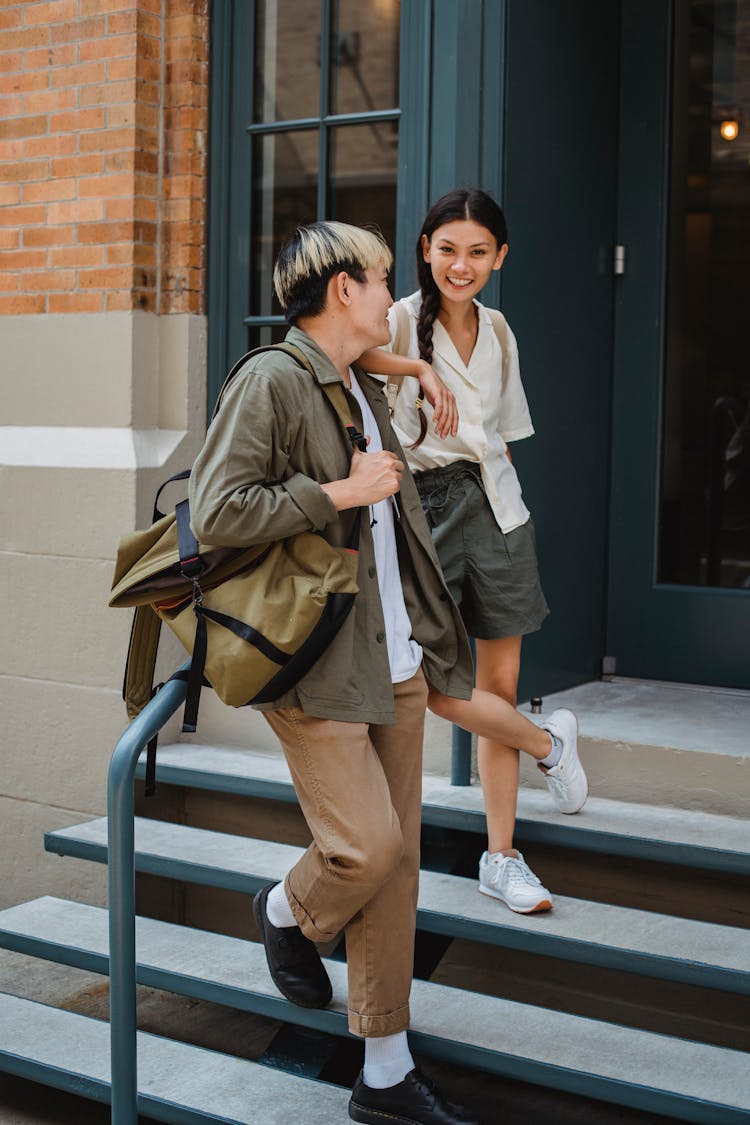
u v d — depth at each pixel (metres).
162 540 2.56
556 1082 2.79
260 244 4.44
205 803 4.16
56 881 4.48
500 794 3.29
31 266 4.48
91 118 4.34
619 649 4.55
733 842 3.27
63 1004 3.97
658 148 4.42
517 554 3.17
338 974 3.19
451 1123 2.73
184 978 3.21
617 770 3.64
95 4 4.31
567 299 4.20
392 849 2.56
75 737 4.39
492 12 3.78
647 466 4.48
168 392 4.42
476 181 3.84
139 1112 2.97
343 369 2.68
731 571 4.44
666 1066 2.80
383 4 4.16
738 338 4.39
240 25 4.38
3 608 4.52
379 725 2.78
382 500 2.62
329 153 4.28
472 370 3.11
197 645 2.47
